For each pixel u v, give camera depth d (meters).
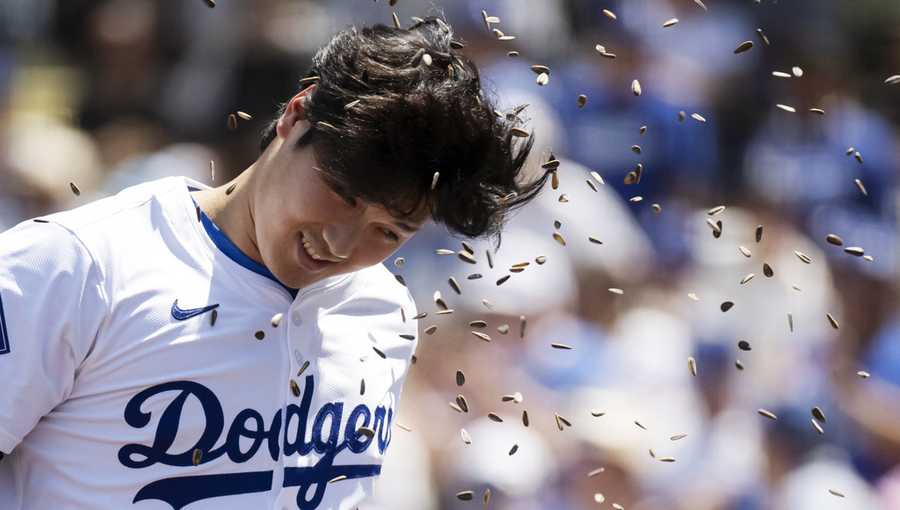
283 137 10.91
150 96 29.31
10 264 10.50
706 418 25.03
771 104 33.78
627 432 22.09
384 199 10.11
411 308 12.73
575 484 21.50
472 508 20.61
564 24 34.19
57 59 30.47
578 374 23.95
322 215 10.38
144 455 10.85
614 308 26.20
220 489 11.13
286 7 27.70
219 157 25.69
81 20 30.81
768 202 31.69
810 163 32.66
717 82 34.22
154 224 11.04
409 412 21.33
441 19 12.06
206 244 11.14
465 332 22.98
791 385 24.59
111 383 10.74
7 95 28.47
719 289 28.41
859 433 24.16
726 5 35.91
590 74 32.59
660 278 28.98
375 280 12.37
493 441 21.12
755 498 23.42
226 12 28.72
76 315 10.52
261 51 26.94
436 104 10.12
